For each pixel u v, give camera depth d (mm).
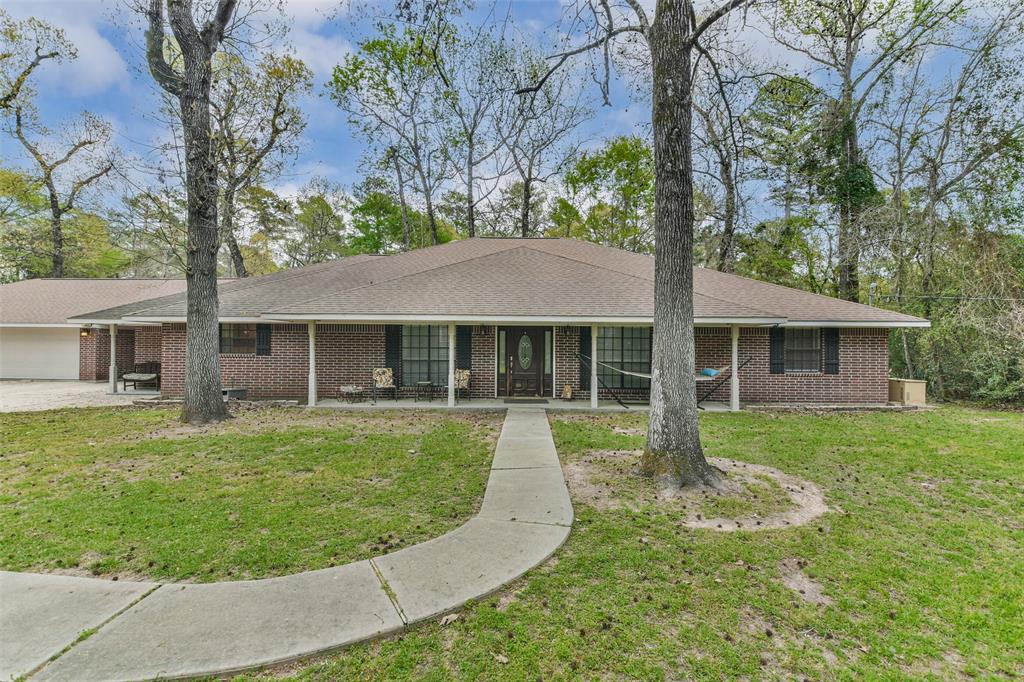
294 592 3230
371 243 30281
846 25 14711
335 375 12461
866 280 18031
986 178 13742
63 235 24594
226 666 2506
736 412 10844
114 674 2428
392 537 4160
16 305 18297
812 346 12273
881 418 10117
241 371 12461
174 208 9828
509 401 12094
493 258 14039
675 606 3109
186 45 9273
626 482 5660
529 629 2865
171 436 8125
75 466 6312
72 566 3617
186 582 3385
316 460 6648
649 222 25781
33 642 2670
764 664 2588
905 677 2502
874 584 3418
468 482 5723
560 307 10766
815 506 4941
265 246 31297
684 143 5715
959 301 13086
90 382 17297
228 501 5031
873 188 15578
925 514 4746
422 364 12648
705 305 10984
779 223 18516
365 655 2633
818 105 15602
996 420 9859
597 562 3703
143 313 12117
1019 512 4820
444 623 2912
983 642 2809
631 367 12656
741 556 3803
